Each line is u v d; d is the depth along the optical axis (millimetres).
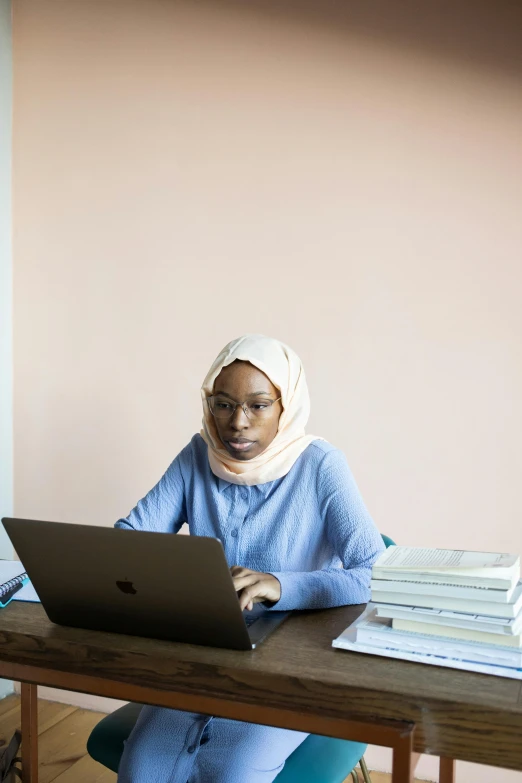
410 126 2248
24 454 2795
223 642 1240
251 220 2443
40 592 1339
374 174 2295
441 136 2219
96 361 2672
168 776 1396
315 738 1545
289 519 1662
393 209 2279
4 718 2652
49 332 2734
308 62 2352
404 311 2285
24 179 2740
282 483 1683
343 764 1477
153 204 2566
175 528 1844
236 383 1645
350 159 2320
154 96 2549
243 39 2426
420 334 2271
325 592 1457
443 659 1163
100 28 2611
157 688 1191
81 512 2727
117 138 2604
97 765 2393
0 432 2752
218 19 2453
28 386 2773
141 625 1290
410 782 1048
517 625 1146
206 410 1731
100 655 1253
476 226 2197
